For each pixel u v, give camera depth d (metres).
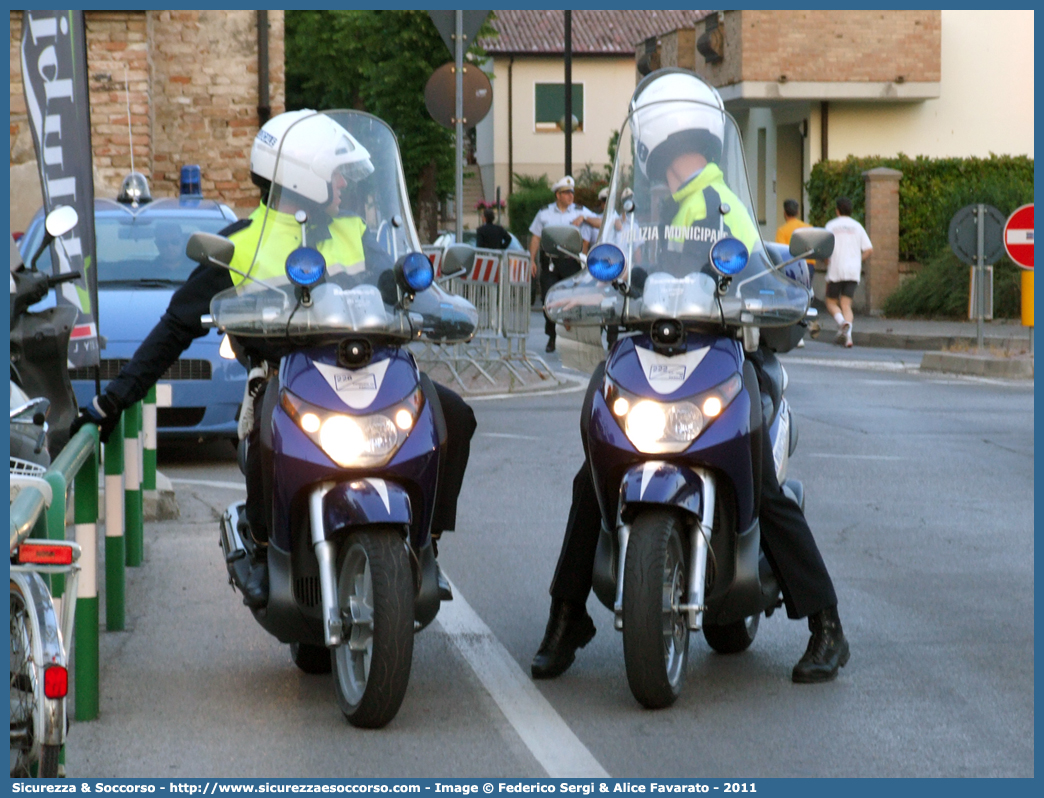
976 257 26.72
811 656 7.78
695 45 49.16
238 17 29.11
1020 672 7.98
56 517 5.93
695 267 7.44
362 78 64.56
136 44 27.08
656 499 6.84
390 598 6.66
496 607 9.52
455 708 7.30
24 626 5.40
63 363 7.62
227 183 29.34
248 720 7.13
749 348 7.60
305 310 6.97
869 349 31.22
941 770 6.41
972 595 9.85
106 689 7.68
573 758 6.54
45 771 5.22
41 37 8.29
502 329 22.70
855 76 43.72
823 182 43.03
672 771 6.38
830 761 6.52
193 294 7.33
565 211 27.72
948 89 45.16
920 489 14.07
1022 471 15.10
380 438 6.79
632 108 7.86
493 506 13.16
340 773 6.35
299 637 7.13
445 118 19.67
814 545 7.63
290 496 6.79
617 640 8.76
